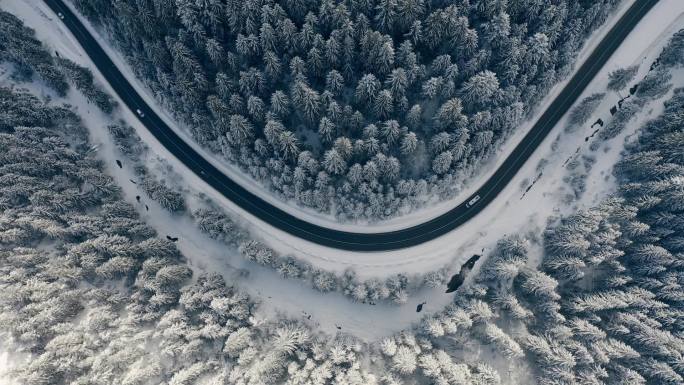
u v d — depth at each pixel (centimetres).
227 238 9269
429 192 9375
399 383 8138
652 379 8256
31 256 8244
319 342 8831
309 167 8625
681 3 10062
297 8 8425
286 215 9700
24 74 9919
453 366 8162
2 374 7662
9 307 7888
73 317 8250
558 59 9212
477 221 9600
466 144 8881
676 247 8488
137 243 9006
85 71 10031
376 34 8050
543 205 9644
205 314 8494
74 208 8925
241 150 9044
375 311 9306
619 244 8769
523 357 8688
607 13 9581
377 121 8812
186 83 8681
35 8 10381
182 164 9919
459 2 8631
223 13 8612
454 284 9400
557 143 9812
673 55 9681
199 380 8119
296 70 8500
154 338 8281
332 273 9325
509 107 8694
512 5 8538
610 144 9762
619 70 9512
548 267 9006
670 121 9238
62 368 7531
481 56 8438
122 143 9744
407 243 9525
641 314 8281
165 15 8831
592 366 8250
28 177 8688
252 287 9362
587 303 8381
